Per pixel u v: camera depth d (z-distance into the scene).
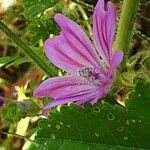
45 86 0.11
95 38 0.11
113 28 0.10
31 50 0.13
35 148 0.10
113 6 0.10
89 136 0.10
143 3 0.17
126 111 0.10
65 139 0.10
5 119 0.14
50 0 0.15
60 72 0.14
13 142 0.18
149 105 0.10
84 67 0.11
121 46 0.12
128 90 0.12
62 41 0.11
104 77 0.11
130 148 0.10
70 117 0.10
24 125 0.18
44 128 0.10
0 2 0.19
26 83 0.18
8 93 0.19
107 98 0.11
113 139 0.10
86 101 0.11
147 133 0.10
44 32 0.17
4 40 0.18
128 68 0.12
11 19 0.19
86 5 0.17
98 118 0.10
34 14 0.15
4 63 0.18
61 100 0.11
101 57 0.11
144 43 0.16
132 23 0.12
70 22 0.11
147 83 0.10
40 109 0.14
